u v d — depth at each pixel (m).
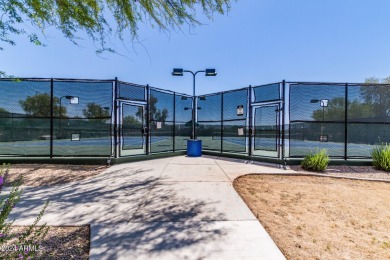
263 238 2.78
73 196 4.40
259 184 5.57
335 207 4.00
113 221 3.23
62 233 2.87
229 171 7.03
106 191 4.77
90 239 2.69
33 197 4.31
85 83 8.33
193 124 11.59
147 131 9.61
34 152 10.30
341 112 8.80
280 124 8.42
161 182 5.58
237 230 2.99
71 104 8.24
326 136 10.20
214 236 2.81
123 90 8.62
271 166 8.02
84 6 4.07
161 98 10.45
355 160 8.23
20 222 3.13
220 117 10.98
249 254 2.42
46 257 2.31
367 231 3.08
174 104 11.10
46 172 6.55
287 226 3.19
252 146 9.59
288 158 8.37
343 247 2.64
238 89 10.06
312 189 5.17
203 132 11.86
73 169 7.09
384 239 2.85
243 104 9.91
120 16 4.43
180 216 3.44
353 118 9.87
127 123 9.39
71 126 8.77
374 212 3.78
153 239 2.71
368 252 2.53
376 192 5.00
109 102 8.30
